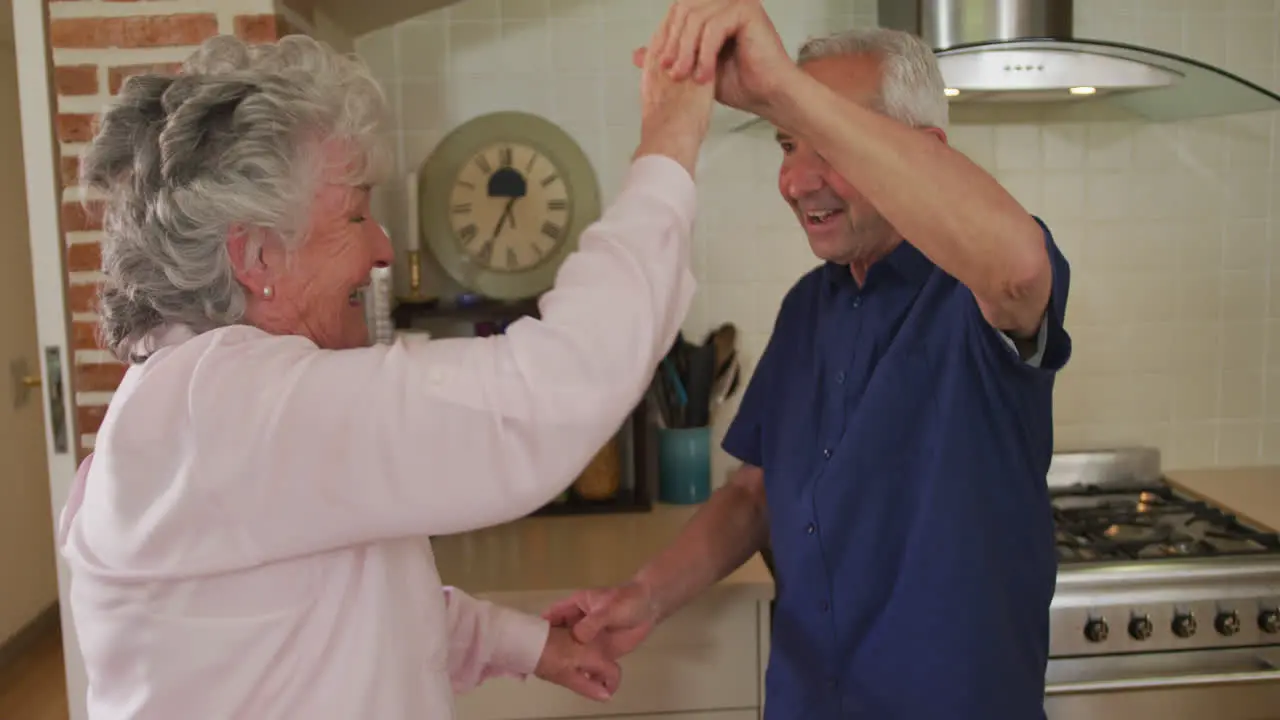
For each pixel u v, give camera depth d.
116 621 0.90
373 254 1.02
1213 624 1.93
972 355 1.25
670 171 0.93
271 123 0.90
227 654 0.90
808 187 1.35
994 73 1.94
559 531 2.22
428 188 2.39
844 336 1.41
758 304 2.47
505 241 2.40
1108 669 1.92
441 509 0.87
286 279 0.95
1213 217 2.53
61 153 1.90
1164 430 2.59
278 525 0.87
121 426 0.88
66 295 1.93
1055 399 2.56
